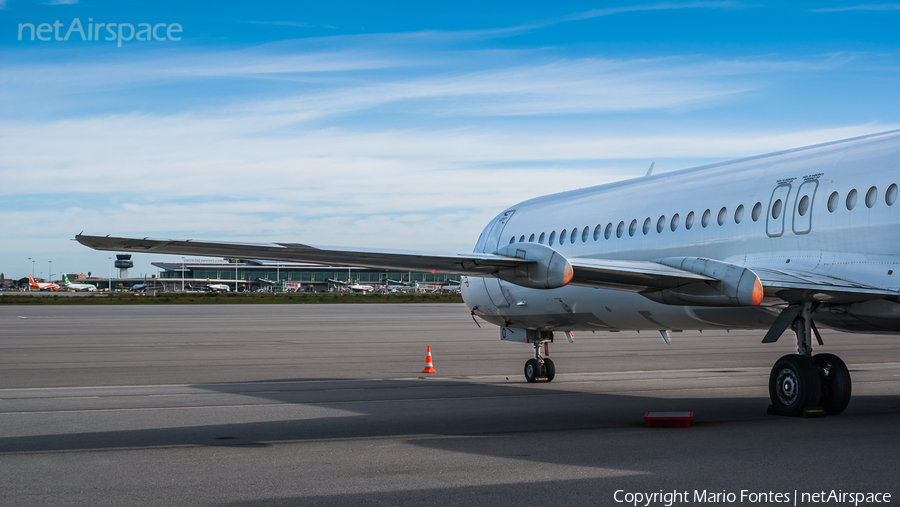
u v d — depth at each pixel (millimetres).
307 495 7438
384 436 10898
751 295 10523
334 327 41969
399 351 27641
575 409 13727
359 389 17203
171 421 12453
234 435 11047
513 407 14070
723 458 8820
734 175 13609
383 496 7355
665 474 8055
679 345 30094
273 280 181875
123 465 8898
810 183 12078
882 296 10797
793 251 12156
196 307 74312
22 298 99875
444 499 7215
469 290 19906
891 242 10820
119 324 44375
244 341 32156
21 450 9883
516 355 26078
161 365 22578
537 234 17922
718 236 13352
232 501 7238
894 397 14953
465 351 27656
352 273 182625
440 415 13062
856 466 8281
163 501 7262
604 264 11328
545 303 17078
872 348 28109
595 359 24344
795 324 12117
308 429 11594
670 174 15312
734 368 21625
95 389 17141
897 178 10914
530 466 8609
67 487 7828
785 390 12086
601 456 9102
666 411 12719
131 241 9062
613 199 16078
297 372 20953
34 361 23547
